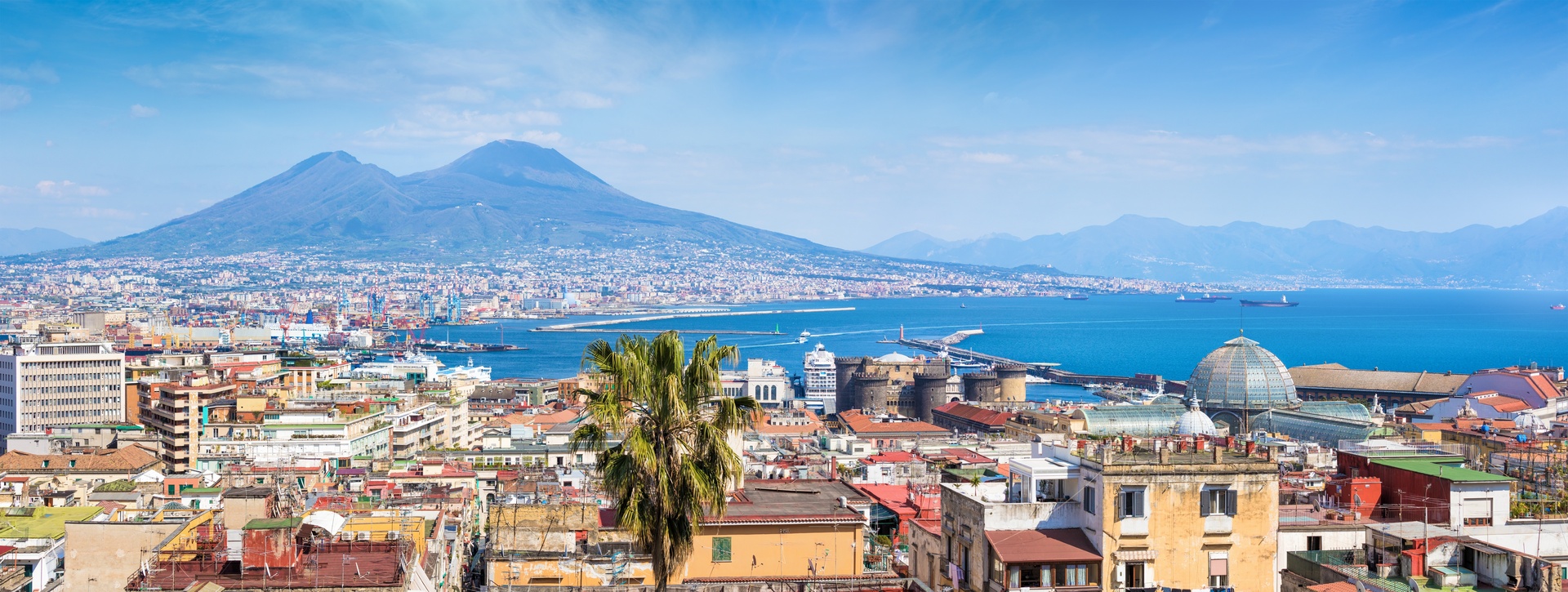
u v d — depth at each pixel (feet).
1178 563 250.78
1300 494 320.91
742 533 283.59
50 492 565.12
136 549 281.54
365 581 245.45
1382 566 241.14
